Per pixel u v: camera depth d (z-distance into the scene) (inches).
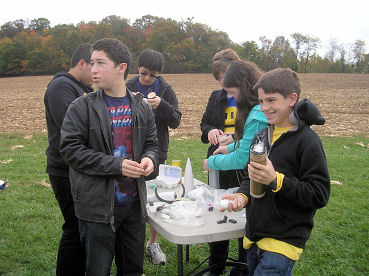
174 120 133.0
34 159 299.4
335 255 139.0
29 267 127.3
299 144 72.5
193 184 111.3
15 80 2289.6
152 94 125.6
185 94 1180.5
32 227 160.1
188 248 132.7
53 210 182.1
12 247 141.0
